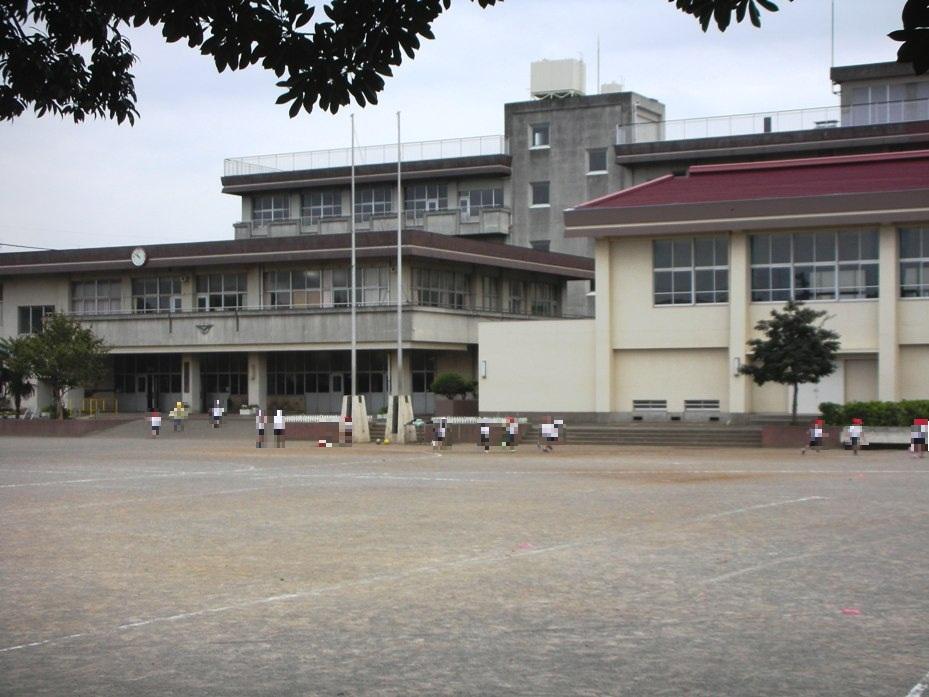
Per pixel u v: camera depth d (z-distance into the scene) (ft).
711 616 36.91
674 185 171.83
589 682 28.91
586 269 231.50
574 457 123.54
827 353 137.49
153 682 29.37
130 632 35.29
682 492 78.84
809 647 32.63
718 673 29.76
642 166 240.53
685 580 43.39
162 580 44.34
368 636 34.35
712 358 159.74
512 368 170.91
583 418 166.20
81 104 34.60
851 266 152.46
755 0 25.02
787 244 155.84
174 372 223.30
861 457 119.03
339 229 255.09
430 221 248.52
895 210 146.20
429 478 93.61
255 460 120.57
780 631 34.71
